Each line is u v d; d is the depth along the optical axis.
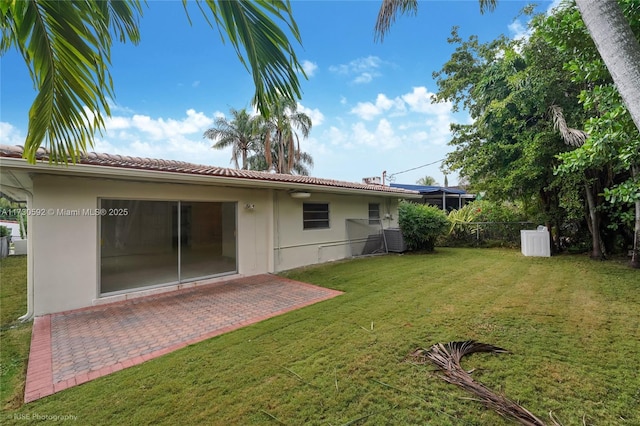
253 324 4.54
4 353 3.72
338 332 4.11
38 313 5.04
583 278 6.97
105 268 5.95
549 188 9.38
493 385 2.81
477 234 13.70
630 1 3.93
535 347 3.56
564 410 2.46
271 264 8.38
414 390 2.77
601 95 4.71
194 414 2.51
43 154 4.48
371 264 9.41
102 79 2.42
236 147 25.08
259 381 2.97
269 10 1.67
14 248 12.13
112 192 5.88
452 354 3.32
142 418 2.48
